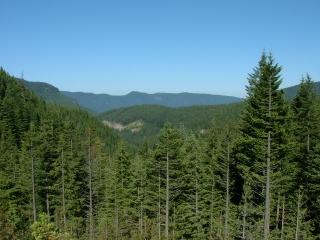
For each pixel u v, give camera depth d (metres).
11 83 165.62
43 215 16.09
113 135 182.50
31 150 50.50
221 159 39.59
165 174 42.50
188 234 45.06
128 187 52.53
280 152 27.67
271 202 34.94
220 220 42.06
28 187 50.69
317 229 36.31
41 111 144.25
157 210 45.97
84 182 57.91
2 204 35.56
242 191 42.25
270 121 27.12
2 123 98.38
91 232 51.03
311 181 32.91
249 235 34.06
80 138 96.44
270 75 27.05
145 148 61.19
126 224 52.62
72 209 53.62
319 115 32.66
